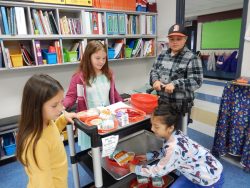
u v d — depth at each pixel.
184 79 1.78
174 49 1.89
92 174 1.26
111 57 3.02
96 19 2.78
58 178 1.02
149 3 3.37
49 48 2.56
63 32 2.58
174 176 1.50
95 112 1.24
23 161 0.88
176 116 1.23
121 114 1.16
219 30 7.67
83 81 1.52
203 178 1.21
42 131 0.88
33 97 0.83
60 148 1.02
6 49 2.22
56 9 2.47
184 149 1.17
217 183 1.25
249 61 2.38
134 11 3.11
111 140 1.05
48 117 0.88
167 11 3.33
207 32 8.16
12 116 2.62
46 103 0.84
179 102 1.70
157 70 2.08
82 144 1.55
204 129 3.14
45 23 2.43
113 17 2.91
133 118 1.18
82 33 2.72
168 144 1.18
